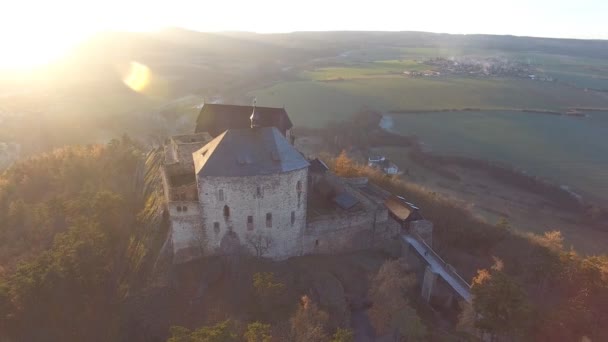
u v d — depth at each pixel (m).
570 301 56.81
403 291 63.34
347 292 62.50
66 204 86.38
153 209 73.06
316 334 48.72
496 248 80.69
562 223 107.62
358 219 69.94
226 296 58.34
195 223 62.03
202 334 44.00
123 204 81.00
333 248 69.38
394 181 102.25
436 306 64.19
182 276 60.62
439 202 95.25
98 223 73.50
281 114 95.12
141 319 56.94
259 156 61.69
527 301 51.81
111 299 63.22
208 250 63.53
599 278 60.28
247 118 94.56
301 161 64.06
